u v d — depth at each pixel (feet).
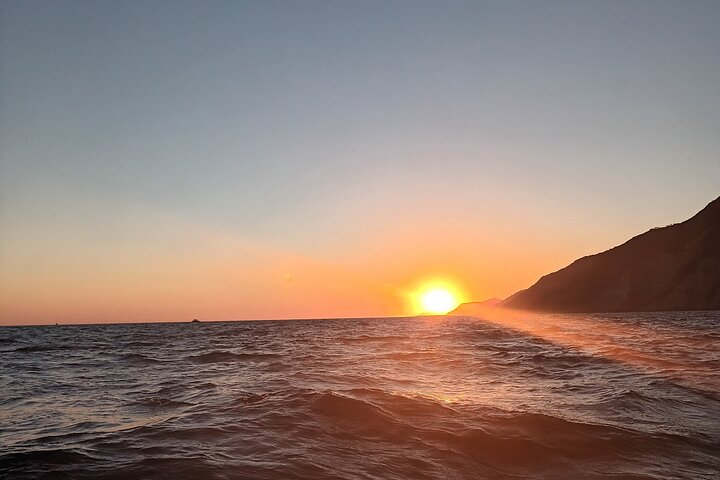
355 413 34.47
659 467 25.50
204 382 56.95
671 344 102.68
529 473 24.47
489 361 78.18
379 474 23.47
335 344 128.77
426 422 32.94
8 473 23.34
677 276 409.08
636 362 71.41
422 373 62.69
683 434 31.07
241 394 45.11
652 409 38.34
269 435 29.73
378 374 60.95
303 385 49.49
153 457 25.50
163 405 42.55
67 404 45.70
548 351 95.81
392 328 258.78
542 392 47.26
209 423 33.04
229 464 24.25
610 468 25.26
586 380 55.21
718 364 65.41
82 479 22.43
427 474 23.84
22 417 40.09
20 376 70.28
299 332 226.79
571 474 24.40
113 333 273.13
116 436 30.58
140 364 85.56
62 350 132.05
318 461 25.02
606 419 34.94
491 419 33.83
